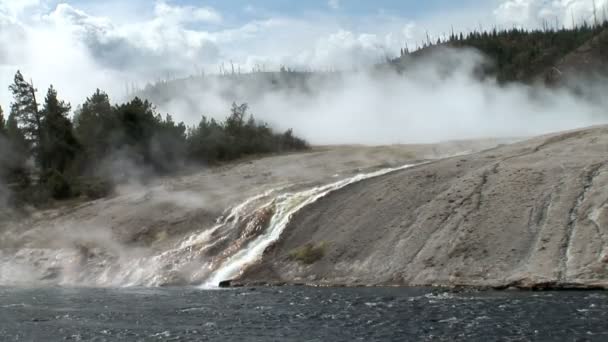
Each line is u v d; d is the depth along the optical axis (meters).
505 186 35.59
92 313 29.12
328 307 27.08
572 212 31.64
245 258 40.16
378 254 34.88
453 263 31.78
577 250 29.38
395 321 23.55
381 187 41.66
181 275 41.00
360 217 38.81
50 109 73.88
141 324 25.77
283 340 21.83
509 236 31.81
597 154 36.91
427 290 30.02
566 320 22.11
